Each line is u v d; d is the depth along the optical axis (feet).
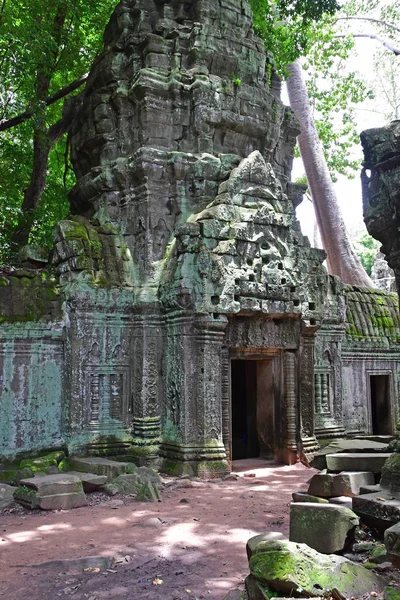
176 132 39.34
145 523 22.98
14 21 42.70
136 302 36.83
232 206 36.58
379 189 21.40
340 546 16.83
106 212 39.81
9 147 52.65
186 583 16.52
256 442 42.96
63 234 36.63
